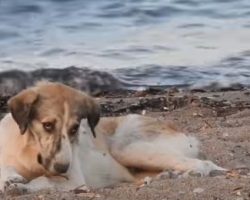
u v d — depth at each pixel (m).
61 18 26.50
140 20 26.52
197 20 26.56
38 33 24.73
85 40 23.92
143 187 9.78
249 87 19.80
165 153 10.71
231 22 26.31
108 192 9.60
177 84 19.95
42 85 9.69
